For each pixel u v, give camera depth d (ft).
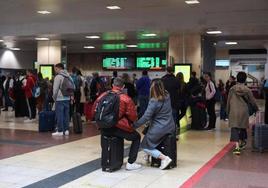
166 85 29.40
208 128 38.32
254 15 42.78
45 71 59.98
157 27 47.52
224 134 34.78
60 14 46.03
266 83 33.73
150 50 88.74
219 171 20.58
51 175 19.07
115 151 20.04
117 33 51.57
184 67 50.60
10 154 23.94
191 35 52.11
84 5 40.06
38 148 26.13
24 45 75.15
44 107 40.98
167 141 20.76
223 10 41.88
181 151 26.16
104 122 19.25
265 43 69.21
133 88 41.52
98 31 50.75
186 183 18.04
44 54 62.95
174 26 46.73
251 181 18.69
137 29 48.62
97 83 42.34
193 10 42.14
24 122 41.37
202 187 17.48
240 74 25.64
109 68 94.79
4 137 30.66
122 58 93.25
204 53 54.24
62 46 62.13
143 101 38.14
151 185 17.63
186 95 35.86
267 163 22.81
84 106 43.60
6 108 57.00
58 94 32.07
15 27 56.08
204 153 25.53
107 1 37.88
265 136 26.40
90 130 35.63
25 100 45.93
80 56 99.60
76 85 40.93
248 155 25.18
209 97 37.81
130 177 18.97
